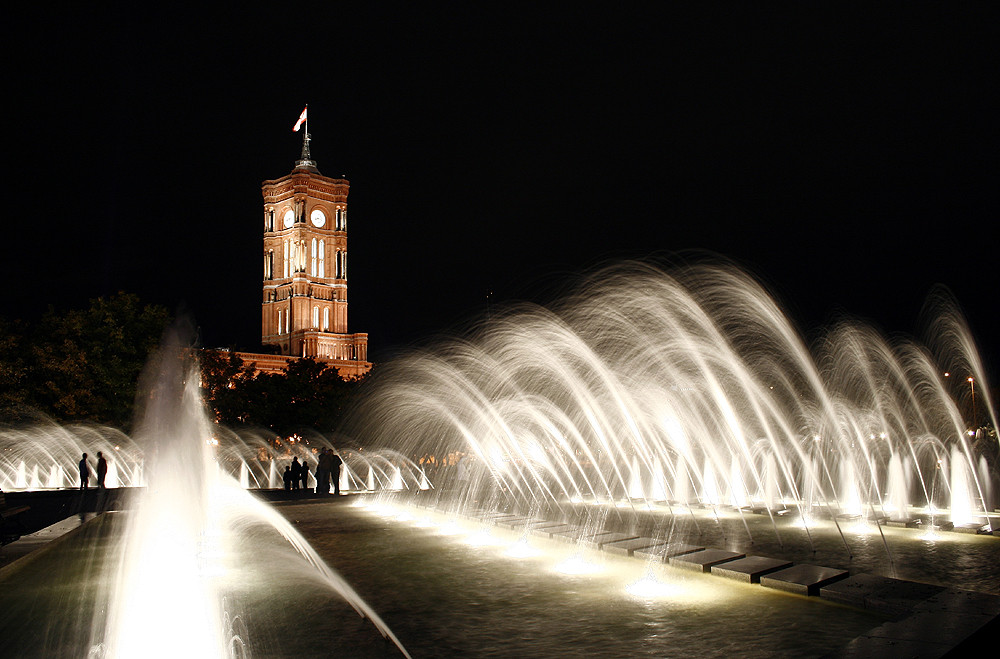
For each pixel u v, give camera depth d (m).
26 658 8.21
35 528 22.69
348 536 18.23
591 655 7.96
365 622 9.47
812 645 8.14
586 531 16.44
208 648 8.45
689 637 8.55
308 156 173.25
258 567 13.53
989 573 12.38
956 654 7.30
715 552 13.28
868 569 12.86
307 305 161.88
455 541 17.08
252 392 64.25
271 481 55.59
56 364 41.72
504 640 8.59
